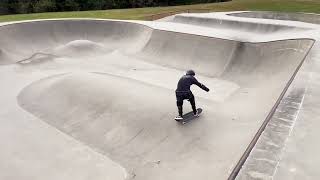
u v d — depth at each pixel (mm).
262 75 15844
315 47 13406
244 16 30625
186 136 9406
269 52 16547
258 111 10781
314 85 8680
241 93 14516
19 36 24047
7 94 15867
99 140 10672
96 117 11688
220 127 9688
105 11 37719
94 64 21078
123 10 38469
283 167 5102
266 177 4863
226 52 18250
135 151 9633
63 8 46781
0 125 12438
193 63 19266
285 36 18188
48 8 46031
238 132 9188
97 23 26750
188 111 10578
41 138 11289
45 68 20359
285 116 6852
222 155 8234
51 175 9164
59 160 9867
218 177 7309
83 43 23391
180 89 9516
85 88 13344
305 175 4914
